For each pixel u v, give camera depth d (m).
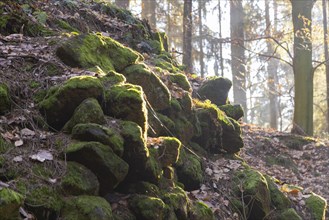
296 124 12.49
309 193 6.80
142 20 9.55
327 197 8.12
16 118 4.10
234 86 21.44
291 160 9.34
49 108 4.26
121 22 8.48
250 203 5.73
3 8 5.89
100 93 4.38
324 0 21.94
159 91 5.62
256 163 8.65
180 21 22.05
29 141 3.90
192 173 5.41
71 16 7.30
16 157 3.61
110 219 3.55
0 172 3.42
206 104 6.77
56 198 3.47
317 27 13.39
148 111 5.32
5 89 4.23
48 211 3.37
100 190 3.92
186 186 5.41
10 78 4.52
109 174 3.85
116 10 8.91
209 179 5.83
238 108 7.73
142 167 4.25
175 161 4.80
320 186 8.45
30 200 3.32
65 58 5.07
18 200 3.02
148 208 4.06
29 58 4.96
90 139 3.94
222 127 6.73
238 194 5.77
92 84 4.32
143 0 21.03
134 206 4.08
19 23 5.84
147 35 8.94
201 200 5.28
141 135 4.22
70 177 3.64
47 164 3.70
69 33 6.34
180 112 6.02
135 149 4.16
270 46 23.66
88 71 4.88
